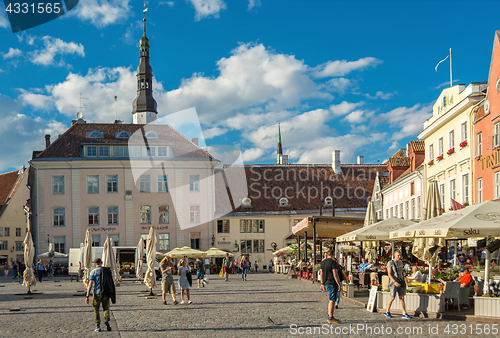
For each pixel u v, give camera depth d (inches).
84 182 2074.3
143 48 2283.5
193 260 1980.8
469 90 1056.2
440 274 689.6
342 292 792.3
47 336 428.1
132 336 423.2
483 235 499.2
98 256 1549.0
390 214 1865.2
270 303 706.8
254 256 2304.4
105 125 2198.6
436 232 516.7
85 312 621.9
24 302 783.1
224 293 908.6
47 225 2054.6
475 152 1036.5
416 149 1530.5
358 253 1455.5
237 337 410.9
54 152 2095.2
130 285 1205.1
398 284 521.3
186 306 679.7
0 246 2869.1
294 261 1585.9
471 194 1055.6
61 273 1984.5
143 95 2158.0
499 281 565.3
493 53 945.5
